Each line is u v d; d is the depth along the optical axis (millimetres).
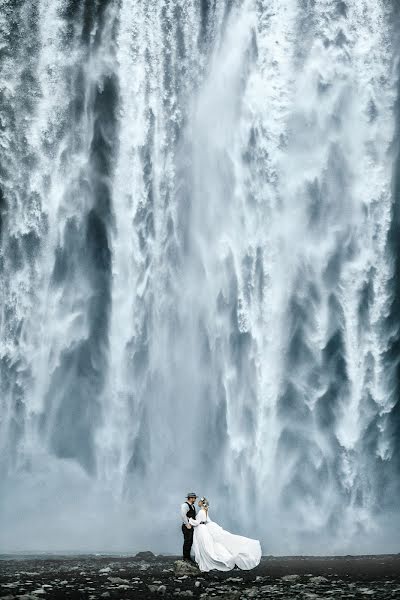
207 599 17016
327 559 25953
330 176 37156
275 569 22719
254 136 37906
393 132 37125
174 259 37844
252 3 38625
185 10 38938
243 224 37531
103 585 19469
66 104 38438
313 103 37625
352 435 34938
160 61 38812
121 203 38125
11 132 38094
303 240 36938
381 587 18781
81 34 38906
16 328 37062
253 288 37000
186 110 38531
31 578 20844
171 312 37500
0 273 37438
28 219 37781
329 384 35594
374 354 35812
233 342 36781
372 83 37438
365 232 36688
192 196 38125
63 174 38094
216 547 21828
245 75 38375
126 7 39031
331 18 37938
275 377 35969
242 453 35469
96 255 37812
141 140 38438
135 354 37156
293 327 36375
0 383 36375
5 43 38594
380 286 36312
